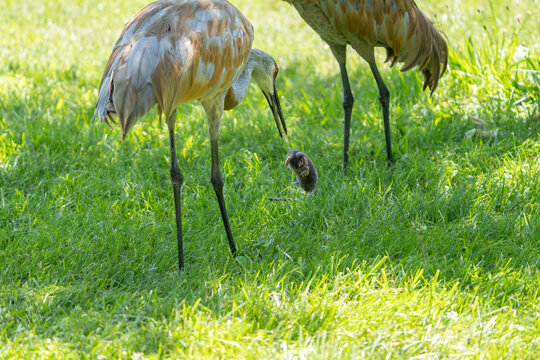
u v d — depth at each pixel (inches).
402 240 363.6
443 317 293.7
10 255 347.9
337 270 332.5
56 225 374.3
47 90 613.6
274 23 872.3
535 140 469.4
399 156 473.4
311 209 400.5
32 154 483.8
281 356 262.8
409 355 268.4
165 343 275.3
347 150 454.9
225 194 426.3
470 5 819.4
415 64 457.4
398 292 314.7
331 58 721.0
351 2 411.5
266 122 529.3
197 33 306.3
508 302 307.4
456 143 485.7
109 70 303.7
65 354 266.4
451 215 398.9
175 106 309.3
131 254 356.8
